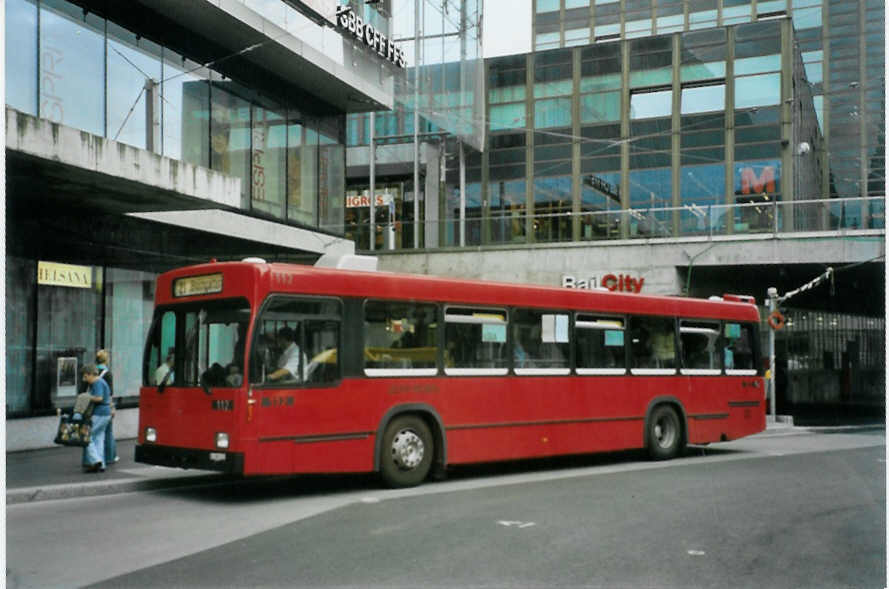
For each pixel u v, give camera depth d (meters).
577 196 38.75
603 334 15.52
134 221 18.73
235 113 21.08
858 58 49.06
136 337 18.95
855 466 15.54
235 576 7.02
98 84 16.70
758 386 18.42
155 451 11.72
